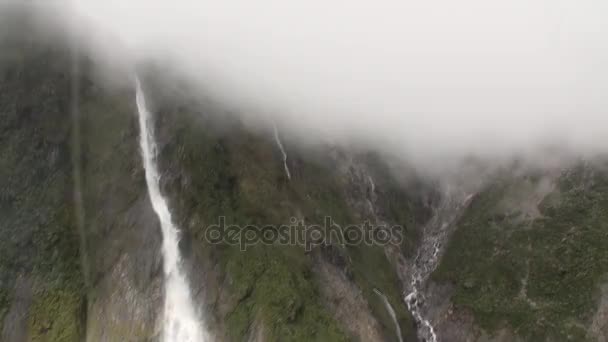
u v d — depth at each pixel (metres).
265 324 53.88
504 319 62.62
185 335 56.16
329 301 58.41
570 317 58.66
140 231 62.09
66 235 62.06
